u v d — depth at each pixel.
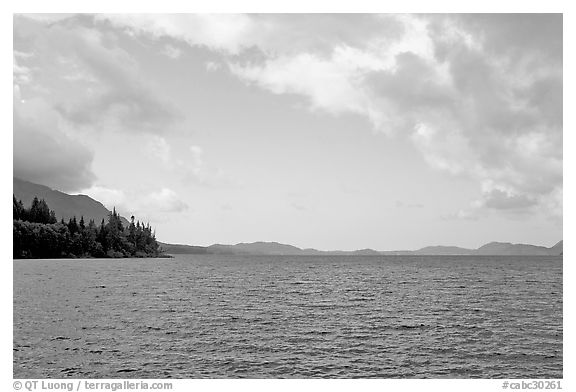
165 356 25.94
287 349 27.50
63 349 27.03
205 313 39.34
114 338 29.61
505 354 27.00
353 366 24.56
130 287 60.03
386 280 77.56
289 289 60.81
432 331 32.56
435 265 138.38
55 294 51.03
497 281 75.19
